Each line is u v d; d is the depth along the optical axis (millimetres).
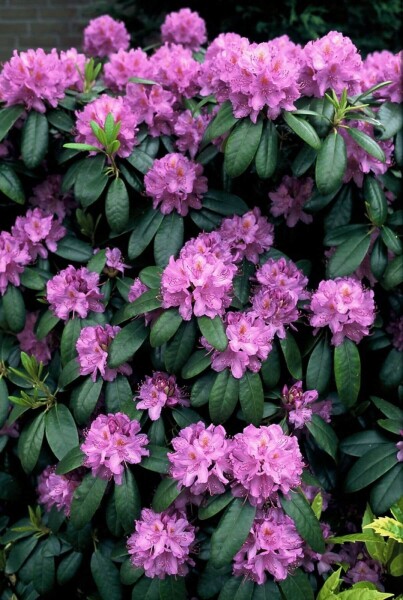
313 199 2162
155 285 2053
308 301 2150
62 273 2168
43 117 2229
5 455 2414
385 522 2023
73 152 2230
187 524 2018
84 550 2178
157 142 2252
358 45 4598
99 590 2152
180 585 2049
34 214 2279
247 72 1999
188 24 2812
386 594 1936
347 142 2127
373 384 2330
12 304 2234
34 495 2475
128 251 2170
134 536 2027
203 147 2156
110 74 2400
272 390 2139
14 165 2283
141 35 4695
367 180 2162
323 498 2246
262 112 2051
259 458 1906
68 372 2119
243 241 2172
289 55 2246
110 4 5262
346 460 2238
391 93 2162
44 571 2213
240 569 2006
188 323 2006
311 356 2119
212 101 2227
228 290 2023
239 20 4492
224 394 1999
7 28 5453
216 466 1931
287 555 1963
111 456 1984
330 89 2133
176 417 2084
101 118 2158
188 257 1980
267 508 2014
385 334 2287
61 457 2088
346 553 2301
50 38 5477
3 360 2312
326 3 4535
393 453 2131
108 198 2133
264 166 2041
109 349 2055
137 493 2027
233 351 1991
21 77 2182
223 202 2191
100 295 2166
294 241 2338
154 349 2125
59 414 2133
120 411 2082
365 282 2328
